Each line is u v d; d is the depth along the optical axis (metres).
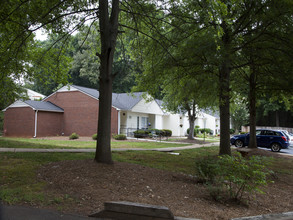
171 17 10.47
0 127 32.09
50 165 7.71
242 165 5.52
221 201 5.66
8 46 10.15
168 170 8.51
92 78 36.38
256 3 9.62
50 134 26.47
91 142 18.73
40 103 26.88
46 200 4.91
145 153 12.51
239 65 11.77
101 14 7.91
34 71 12.81
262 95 15.72
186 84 11.95
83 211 4.53
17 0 8.79
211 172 6.51
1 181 6.04
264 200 6.20
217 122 49.47
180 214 4.57
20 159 8.52
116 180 6.24
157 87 12.84
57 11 9.56
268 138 18.95
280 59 10.12
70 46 12.46
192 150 15.77
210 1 6.25
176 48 10.82
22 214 4.23
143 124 30.08
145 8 10.16
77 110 26.81
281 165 11.86
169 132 31.39
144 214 4.29
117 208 4.36
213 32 9.05
